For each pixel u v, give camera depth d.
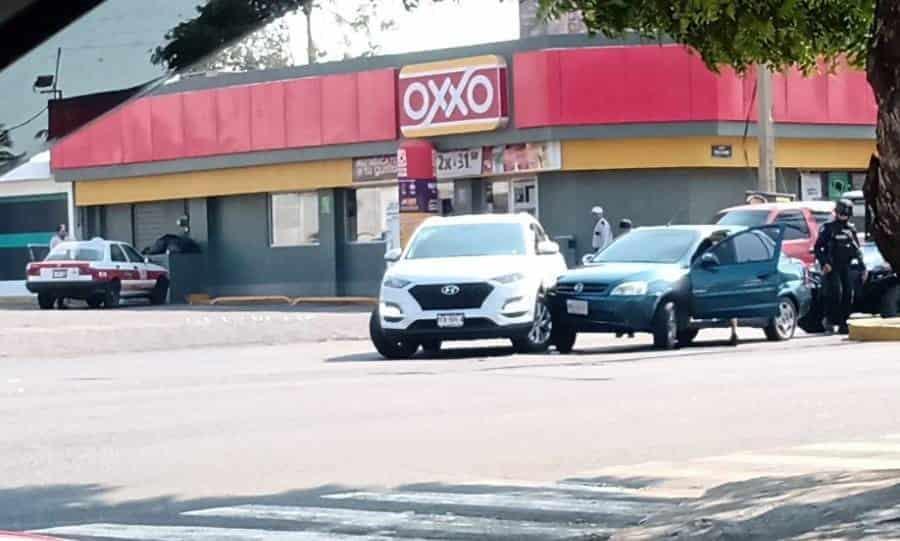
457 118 39.38
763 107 34.00
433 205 39.81
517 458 12.06
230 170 44.94
